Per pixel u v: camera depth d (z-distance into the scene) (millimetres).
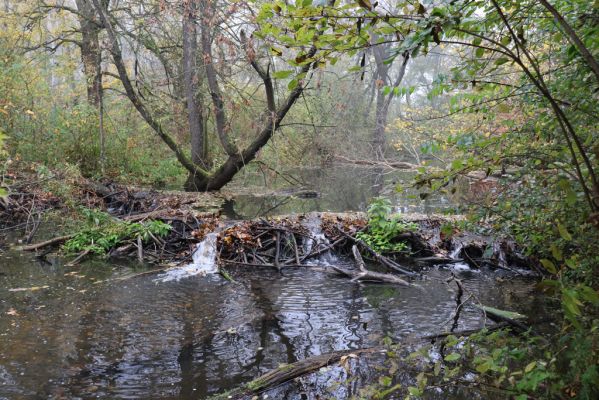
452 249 7578
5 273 6680
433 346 4176
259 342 4582
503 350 3018
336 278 6754
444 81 3080
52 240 7980
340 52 2248
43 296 5797
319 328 4914
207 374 3973
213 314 5328
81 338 4625
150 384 3795
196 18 10602
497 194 3791
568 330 3105
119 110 16219
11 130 12828
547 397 2691
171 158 17250
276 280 6660
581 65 2717
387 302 5691
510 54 2086
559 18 1887
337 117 23031
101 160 13961
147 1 12875
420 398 3363
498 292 5969
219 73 11594
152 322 5066
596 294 2006
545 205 3420
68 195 9836
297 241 8086
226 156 17078
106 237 8023
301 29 2066
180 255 7684
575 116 2826
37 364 4078
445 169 2982
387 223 8016
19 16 14914
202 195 12922
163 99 14617
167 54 14297
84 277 6605
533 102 3098
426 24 2008
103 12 12328
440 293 6004
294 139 20266
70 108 15219
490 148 3449
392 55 2104
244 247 7746
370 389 3404
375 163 24688
